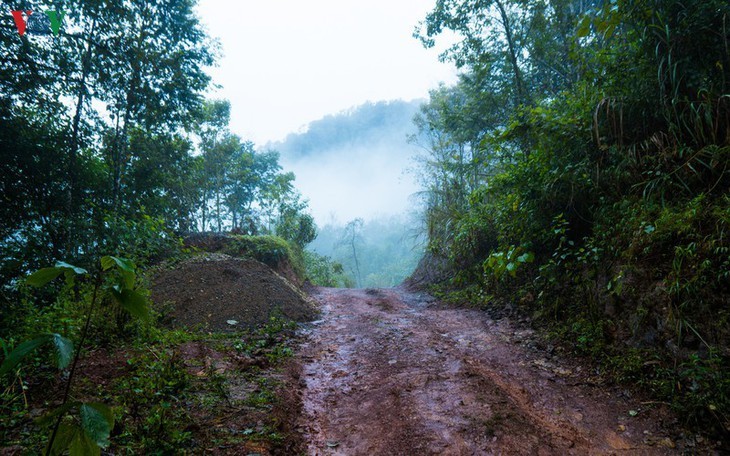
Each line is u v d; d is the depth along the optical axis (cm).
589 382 324
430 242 1049
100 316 385
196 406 273
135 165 1098
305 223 1803
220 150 1997
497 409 286
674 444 235
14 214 775
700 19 360
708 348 267
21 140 780
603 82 478
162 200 1159
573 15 923
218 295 591
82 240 769
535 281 538
